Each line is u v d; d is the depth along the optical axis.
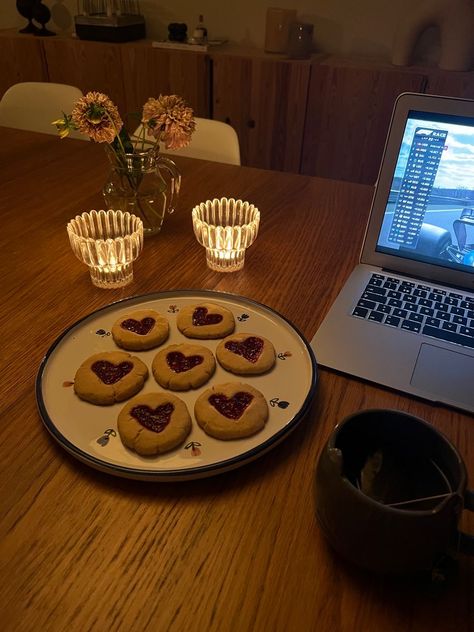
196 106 2.29
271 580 0.41
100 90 2.41
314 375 0.59
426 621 0.39
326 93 2.06
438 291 0.75
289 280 0.81
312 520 0.46
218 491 0.48
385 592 0.41
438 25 1.94
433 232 0.75
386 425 0.45
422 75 1.89
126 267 0.78
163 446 0.49
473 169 0.69
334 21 2.25
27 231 0.95
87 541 0.44
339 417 0.57
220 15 2.41
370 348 0.65
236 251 0.81
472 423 0.56
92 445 0.51
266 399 0.57
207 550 0.43
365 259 0.82
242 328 0.68
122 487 0.48
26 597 0.40
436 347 0.65
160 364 0.59
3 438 0.53
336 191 1.17
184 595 0.40
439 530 0.36
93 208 1.05
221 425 0.51
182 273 0.83
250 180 1.21
